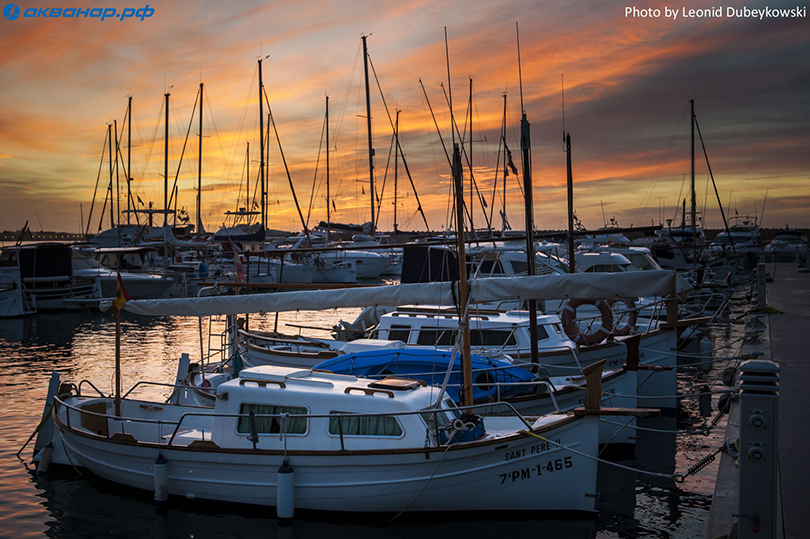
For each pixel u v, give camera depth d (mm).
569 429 10172
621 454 13234
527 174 13188
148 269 46844
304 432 10281
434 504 10016
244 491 10336
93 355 24375
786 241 63594
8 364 22547
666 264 39750
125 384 19406
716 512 7758
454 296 11305
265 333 18969
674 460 12898
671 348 16469
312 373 11219
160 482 10609
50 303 36844
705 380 19297
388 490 9922
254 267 45688
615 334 16625
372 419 10148
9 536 9758
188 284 39844
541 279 11039
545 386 13133
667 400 16047
